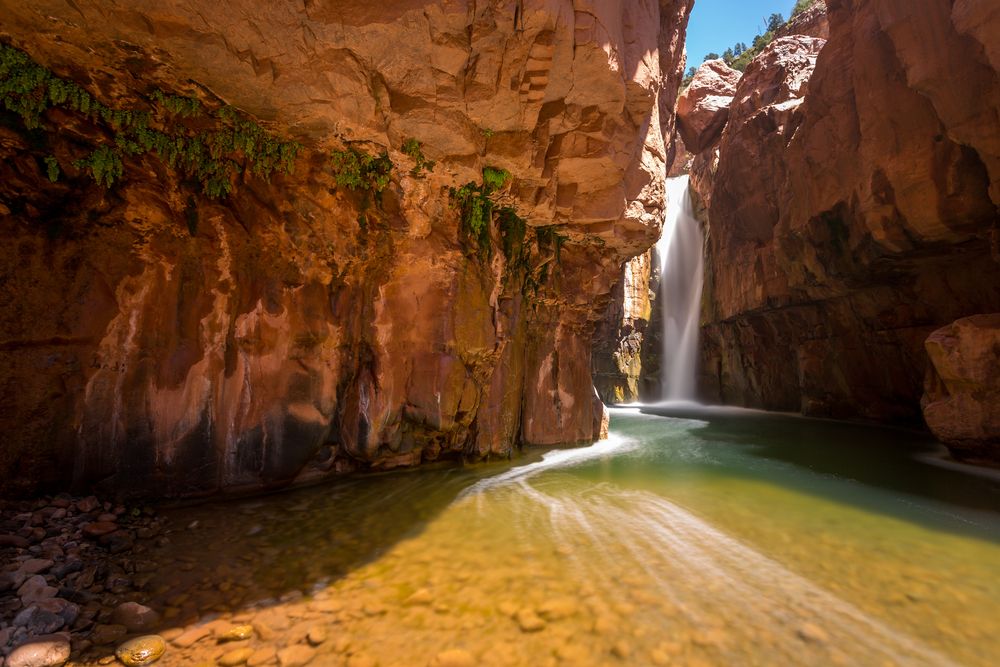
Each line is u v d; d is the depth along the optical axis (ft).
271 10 16.34
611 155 27.12
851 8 50.65
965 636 12.34
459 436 29.30
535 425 35.09
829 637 12.21
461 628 12.26
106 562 14.90
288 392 22.98
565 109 24.66
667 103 40.57
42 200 17.90
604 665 10.94
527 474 29.12
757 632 12.36
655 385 96.27
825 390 65.00
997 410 31.24
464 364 28.66
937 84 35.37
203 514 19.39
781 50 74.59
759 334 75.87
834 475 30.73
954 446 33.76
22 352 17.39
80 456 18.20
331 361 24.58
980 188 38.19
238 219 21.62
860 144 46.93
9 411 17.06
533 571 15.56
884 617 13.20
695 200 99.19
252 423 21.94
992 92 32.78
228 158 21.08
